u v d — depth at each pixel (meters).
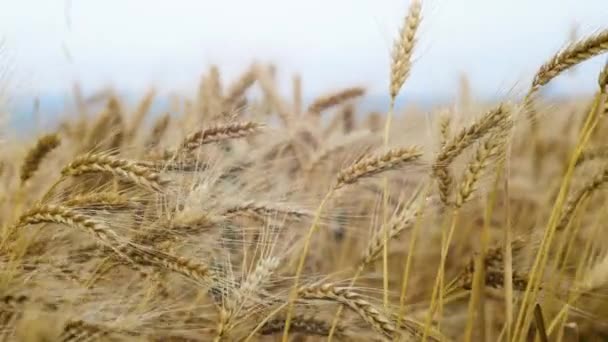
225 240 0.96
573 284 0.97
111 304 0.92
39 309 0.89
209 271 0.90
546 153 1.34
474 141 0.93
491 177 0.94
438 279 0.92
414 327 0.92
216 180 1.00
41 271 0.91
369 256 0.96
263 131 1.07
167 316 0.93
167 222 0.93
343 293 0.89
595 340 1.08
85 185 0.97
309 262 1.18
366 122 1.58
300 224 1.07
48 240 0.93
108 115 1.17
